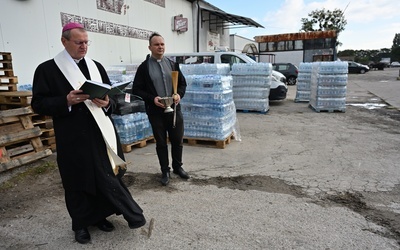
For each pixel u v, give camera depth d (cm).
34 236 269
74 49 229
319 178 385
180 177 394
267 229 271
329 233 264
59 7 711
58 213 309
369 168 416
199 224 281
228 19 1617
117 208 251
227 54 991
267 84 853
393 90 1492
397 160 447
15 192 357
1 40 590
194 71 595
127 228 277
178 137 377
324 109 885
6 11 596
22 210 316
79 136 236
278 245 248
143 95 353
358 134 610
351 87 1711
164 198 336
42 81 229
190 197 338
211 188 361
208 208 312
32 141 439
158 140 365
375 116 815
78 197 250
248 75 859
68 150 237
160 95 354
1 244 259
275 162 448
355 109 938
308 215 295
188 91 523
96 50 839
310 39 2902
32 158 428
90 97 222
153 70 354
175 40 1284
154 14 1112
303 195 339
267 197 335
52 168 425
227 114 534
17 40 621
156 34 351
